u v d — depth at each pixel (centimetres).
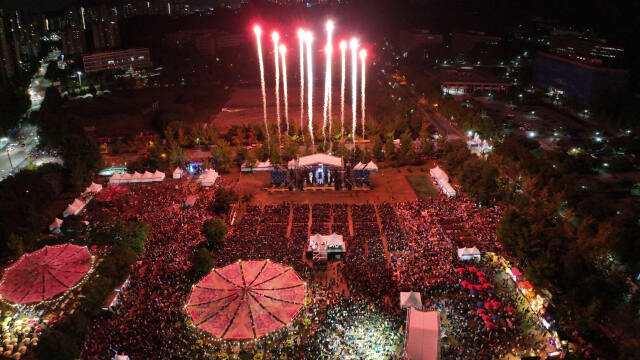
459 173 18475
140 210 16950
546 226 13788
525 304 11819
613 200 17712
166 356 10094
